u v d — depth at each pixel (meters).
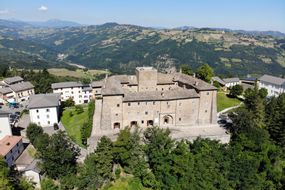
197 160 67.00
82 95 143.38
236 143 76.12
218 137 78.19
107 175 64.81
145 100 80.06
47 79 160.75
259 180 67.31
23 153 76.00
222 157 69.75
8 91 134.38
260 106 87.75
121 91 79.56
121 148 65.25
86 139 77.94
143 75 94.19
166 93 83.50
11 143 72.06
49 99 104.06
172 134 78.38
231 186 66.69
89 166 63.66
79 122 98.12
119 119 80.31
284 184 67.81
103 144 64.19
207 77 127.06
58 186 63.22
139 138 67.75
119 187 64.25
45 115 100.06
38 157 69.25
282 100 89.44
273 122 84.12
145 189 64.38
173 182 62.28
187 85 93.38
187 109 85.06
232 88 127.12
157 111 82.44
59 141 65.12
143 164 65.62
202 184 62.44
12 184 55.72
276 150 76.44
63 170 64.19
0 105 130.38
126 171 67.06
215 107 87.50
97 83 122.06
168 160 65.56
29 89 141.38
